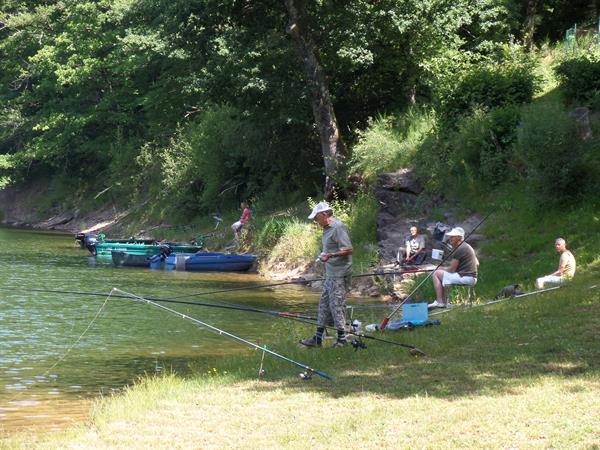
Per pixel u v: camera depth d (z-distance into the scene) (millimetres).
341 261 12375
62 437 8484
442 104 28891
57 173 66562
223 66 33219
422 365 10703
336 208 30109
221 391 10297
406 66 33250
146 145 53219
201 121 45875
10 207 68062
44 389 12281
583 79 25703
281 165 38344
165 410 9406
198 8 31094
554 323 12211
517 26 36281
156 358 14680
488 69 28859
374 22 31766
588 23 37500
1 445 8414
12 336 16781
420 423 8031
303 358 11969
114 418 9156
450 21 32500
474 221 24078
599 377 9219
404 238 25375
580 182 21828
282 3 32000
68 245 43438
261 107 34406
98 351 15312
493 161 25375
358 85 34594
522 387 9117
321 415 8742
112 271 31094
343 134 35156
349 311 18234
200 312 20469
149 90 53500
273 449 7578
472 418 8055
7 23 65688
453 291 19406
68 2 61719
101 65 57031
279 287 26875
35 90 65000
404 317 13539
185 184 46562
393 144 29656
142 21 48781
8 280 26875
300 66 33406
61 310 20547
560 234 20891
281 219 34062
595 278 15781
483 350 11227
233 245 36438
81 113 60750
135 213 51688
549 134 21828
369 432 7855
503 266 20312
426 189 27031
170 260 33125
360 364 11156
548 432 7426
